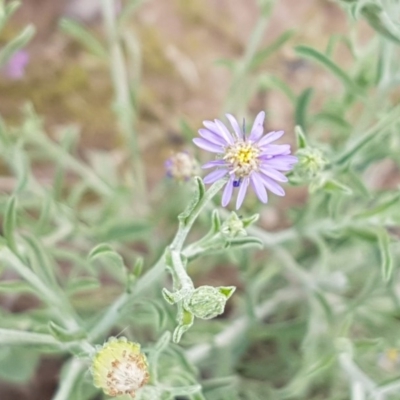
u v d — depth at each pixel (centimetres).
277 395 43
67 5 57
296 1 60
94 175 47
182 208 48
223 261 49
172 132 56
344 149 39
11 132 48
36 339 35
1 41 55
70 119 55
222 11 59
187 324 32
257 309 45
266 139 33
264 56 45
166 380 37
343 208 45
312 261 47
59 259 51
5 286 36
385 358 42
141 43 57
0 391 48
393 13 37
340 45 59
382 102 40
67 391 36
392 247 40
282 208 54
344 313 42
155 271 35
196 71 58
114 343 33
